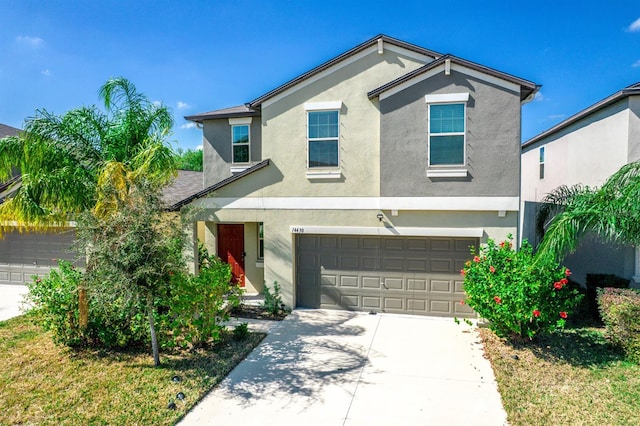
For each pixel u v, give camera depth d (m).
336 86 12.34
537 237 15.75
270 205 12.89
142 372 8.23
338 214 12.40
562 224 9.16
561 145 16.59
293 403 7.12
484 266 9.77
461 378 8.07
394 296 12.38
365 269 12.57
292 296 12.83
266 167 12.88
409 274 12.23
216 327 9.62
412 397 7.32
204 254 15.23
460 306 11.86
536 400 7.04
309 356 9.21
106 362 8.71
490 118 11.03
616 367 8.28
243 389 7.64
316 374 8.29
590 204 9.57
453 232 11.53
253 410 6.88
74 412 6.71
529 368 8.32
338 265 12.78
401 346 9.79
